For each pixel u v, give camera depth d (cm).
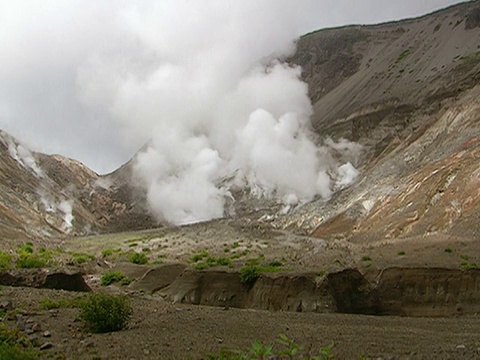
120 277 4741
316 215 10631
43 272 3656
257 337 1905
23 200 11825
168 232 11969
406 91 13212
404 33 18275
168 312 2573
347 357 1555
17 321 2006
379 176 10119
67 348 1625
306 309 3116
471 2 16462
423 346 1714
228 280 3653
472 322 2498
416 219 7238
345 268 3444
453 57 13425
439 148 8969
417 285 3338
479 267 3450
